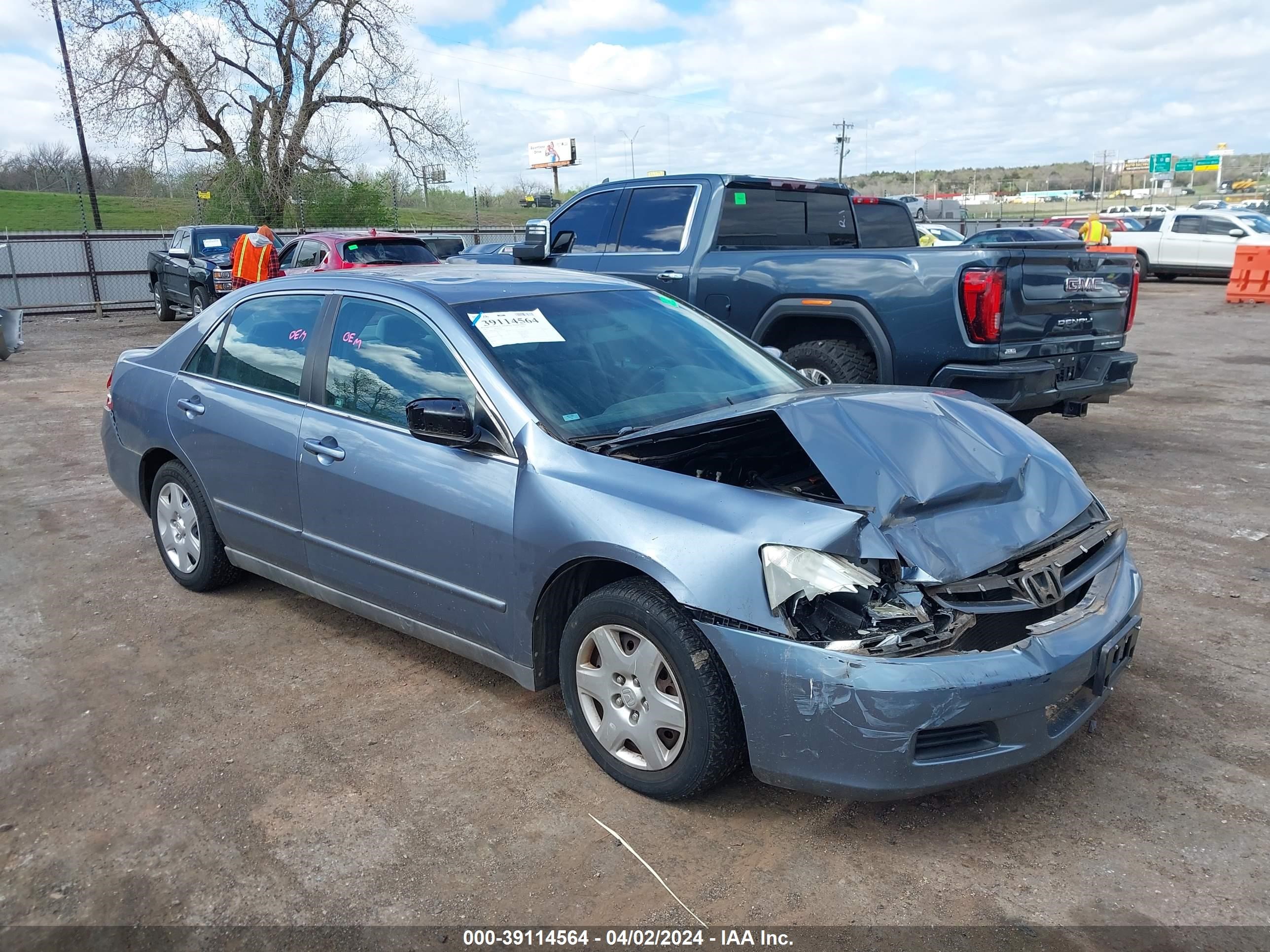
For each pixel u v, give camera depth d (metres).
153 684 3.95
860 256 6.42
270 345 4.33
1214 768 3.17
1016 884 2.63
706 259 7.32
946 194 98.50
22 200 41.75
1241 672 3.83
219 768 3.31
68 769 3.33
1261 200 67.75
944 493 3.00
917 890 2.62
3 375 12.23
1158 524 5.74
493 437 3.40
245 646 4.30
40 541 5.81
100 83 27.45
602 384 3.65
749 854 2.79
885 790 2.64
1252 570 4.95
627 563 2.93
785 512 2.82
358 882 2.71
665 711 2.93
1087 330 6.71
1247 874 2.65
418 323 3.76
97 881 2.74
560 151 69.94
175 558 4.97
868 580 2.66
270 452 4.14
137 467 5.04
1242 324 16.22
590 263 8.08
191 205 35.75
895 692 2.57
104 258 21.73
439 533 3.49
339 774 3.25
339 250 12.90
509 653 3.40
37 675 4.05
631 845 2.84
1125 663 3.16
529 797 3.10
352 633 4.43
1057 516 3.20
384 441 3.70
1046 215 60.34
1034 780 3.12
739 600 2.73
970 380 6.03
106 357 14.09
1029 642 2.77
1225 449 7.56
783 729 2.69
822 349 6.67
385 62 29.66
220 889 2.70
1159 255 25.25
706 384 3.91
